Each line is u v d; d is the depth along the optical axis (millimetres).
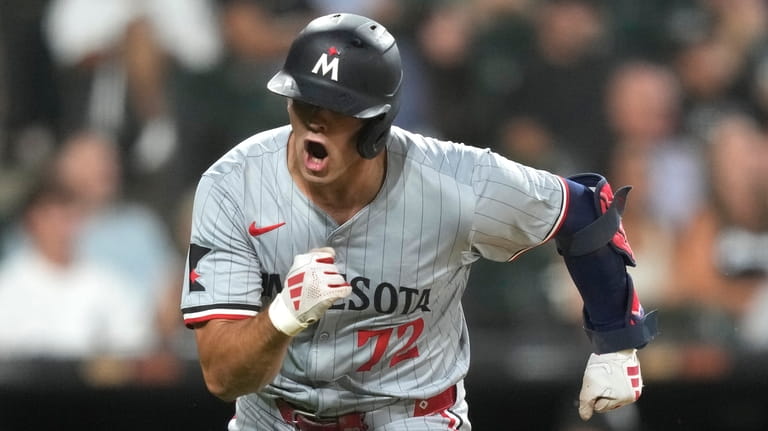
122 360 21984
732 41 30922
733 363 22578
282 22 28406
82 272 24734
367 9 29000
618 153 28531
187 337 24188
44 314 24125
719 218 27719
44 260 24547
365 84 10922
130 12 27547
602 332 12891
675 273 26891
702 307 26000
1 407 22906
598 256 12500
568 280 25609
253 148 11969
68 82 27641
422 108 27984
